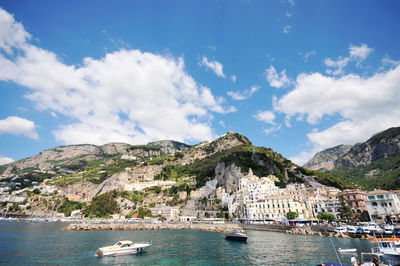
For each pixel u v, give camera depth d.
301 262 47.12
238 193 168.88
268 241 75.31
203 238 89.56
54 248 67.50
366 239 74.00
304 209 132.12
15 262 49.72
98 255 56.78
